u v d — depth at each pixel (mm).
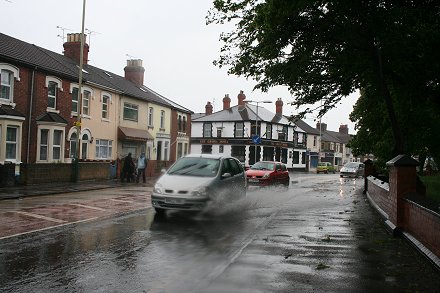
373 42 10055
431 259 6500
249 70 12688
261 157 57781
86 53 31328
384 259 6902
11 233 9172
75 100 26953
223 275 5953
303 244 7996
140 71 39781
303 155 68938
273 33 10805
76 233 9297
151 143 36594
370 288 5438
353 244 8023
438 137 16703
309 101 13766
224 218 11773
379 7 9203
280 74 12086
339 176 46719
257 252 7332
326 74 12812
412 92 11766
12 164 19641
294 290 5328
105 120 30000
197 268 6469
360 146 22375
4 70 21453
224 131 58750
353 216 11867
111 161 27969
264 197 17625
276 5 8992
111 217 11789
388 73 11172
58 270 6301
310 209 13539
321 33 10633
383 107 15680
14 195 16328
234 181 13633
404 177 9055
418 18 9430
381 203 12359
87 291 5371
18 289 5398
